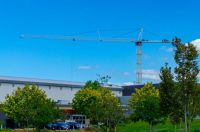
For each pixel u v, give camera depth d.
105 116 62.22
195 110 34.69
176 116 34.97
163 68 35.38
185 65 33.69
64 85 118.69
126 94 131.38
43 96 67.19
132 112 69.31
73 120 100.75
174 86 34.56
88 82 105.44
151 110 58.41
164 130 60.91
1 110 86.69
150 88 72.12
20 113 65.19
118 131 65.50
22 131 71.62
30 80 111.00
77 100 96.81
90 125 86.75
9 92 105.00
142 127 69.00
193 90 33.62
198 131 56.12
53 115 65.06
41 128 72.56
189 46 33.75
